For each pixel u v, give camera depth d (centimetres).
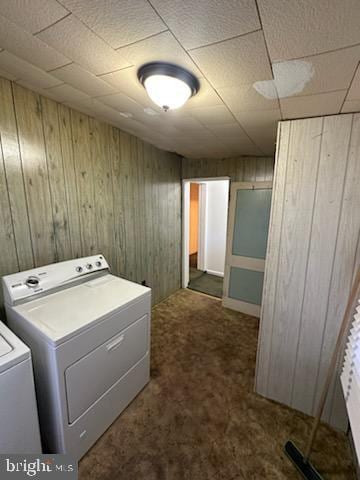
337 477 130
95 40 91
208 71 107
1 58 109
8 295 145
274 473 131
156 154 291
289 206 154
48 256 179
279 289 166
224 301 337
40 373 126
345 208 139
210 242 490
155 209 303
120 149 234
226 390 188
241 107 145
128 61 105
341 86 110
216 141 239
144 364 183
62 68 116
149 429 155
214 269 491
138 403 174
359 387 98
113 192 232
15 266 159
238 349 241
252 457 139
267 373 179
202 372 207
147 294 175
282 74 105
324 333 155
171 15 75
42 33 88
